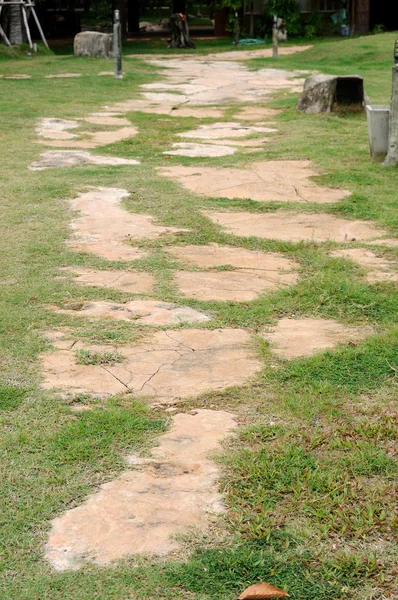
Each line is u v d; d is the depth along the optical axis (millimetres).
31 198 7840
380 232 6859
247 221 7211
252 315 4945
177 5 37906
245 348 4465
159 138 11562
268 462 3281
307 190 8375
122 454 3385
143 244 6422
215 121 13125
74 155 10117
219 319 4883
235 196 8133
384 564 2711
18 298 5125
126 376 4105
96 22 42750
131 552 2789
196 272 5785
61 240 6480
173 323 4805
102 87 17453
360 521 2906
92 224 6992
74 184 8477
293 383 4031
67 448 3402
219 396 3904
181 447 3441
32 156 10055
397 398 3863
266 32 34938
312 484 3123
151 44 32812
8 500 3055
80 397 3863
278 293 5309
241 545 2812
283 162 9750
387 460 3279
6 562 2729
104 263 5910
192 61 24953
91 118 13289
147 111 14258
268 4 34312
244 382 4047
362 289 5328
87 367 4195
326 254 6195
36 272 5668
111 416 3652
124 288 5406
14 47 25953
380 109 9469
